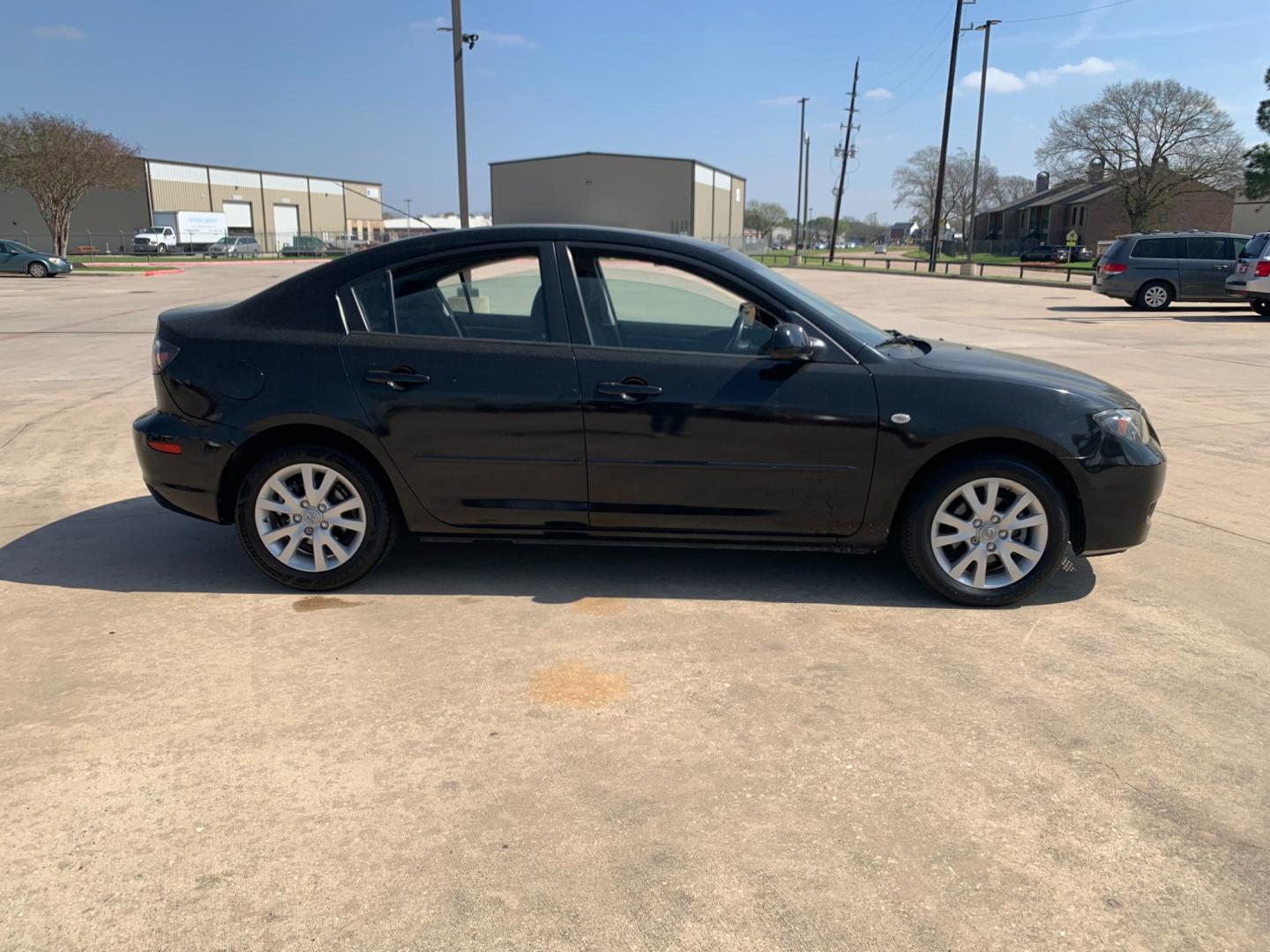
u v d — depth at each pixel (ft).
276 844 8.28
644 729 10.24
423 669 11.56
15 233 217.36
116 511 17.97
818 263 198.39
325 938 7.22
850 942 7.21
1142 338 48.08
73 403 29.27
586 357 13.14
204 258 187.52
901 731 10.24
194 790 9.05
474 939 7.21
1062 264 179.52
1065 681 11.39
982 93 174.50
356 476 13.50
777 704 10.78
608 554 15.67
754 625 12.94
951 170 305.73
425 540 13.93
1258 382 33.73
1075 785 9.27
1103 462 13.03
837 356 13.10
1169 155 185.16
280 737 10.00
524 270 13.47
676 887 7.80
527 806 8.87
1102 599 13.97
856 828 8.59
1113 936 7.32
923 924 7.41
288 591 14.06
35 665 11.59
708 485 13.23
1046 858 8.21
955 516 13.43
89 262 157.17
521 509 13.50
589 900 7.63
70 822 8.54
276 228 263.08
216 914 7.45
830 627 12.91
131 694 10.89
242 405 13.37
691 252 13.43
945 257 223.10
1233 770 9.55
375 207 317.83
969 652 12.16
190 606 13.48
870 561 15.51
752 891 7.76
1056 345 45.24
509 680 11.32
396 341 13.37
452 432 13.23
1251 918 7.53
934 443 12.94
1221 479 20.67
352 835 8.42
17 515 17.69
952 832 8.54
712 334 13.51
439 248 13.56
